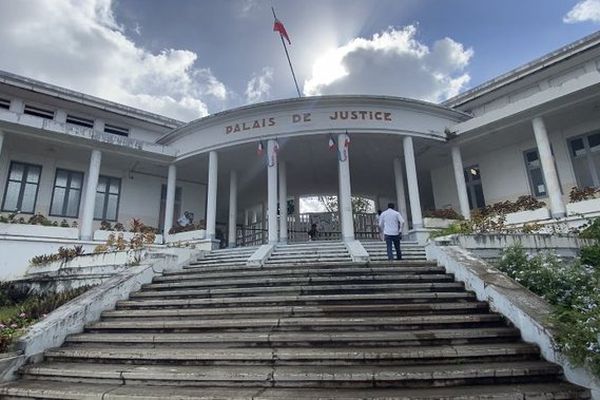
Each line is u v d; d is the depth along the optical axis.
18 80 16.69
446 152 18.58
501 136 16.83
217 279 8.95
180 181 21.75
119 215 19.45
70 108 18.58
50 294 11.73
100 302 7.50
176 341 6.02
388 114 16.19
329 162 19.97
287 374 4.68
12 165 17.12
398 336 5.55
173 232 17.88
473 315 6.12
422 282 7.83
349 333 5.78
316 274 8.54
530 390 4.26
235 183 20.06
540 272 7.12
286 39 19.78
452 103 19.81
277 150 16.22
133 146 17.47
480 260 7.98
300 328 6.09
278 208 19.25
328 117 15.98
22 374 5.46
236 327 6.27
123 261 11.27
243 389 4.61
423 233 15.17
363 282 7.94
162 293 8.21
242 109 16.47
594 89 13.26
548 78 17.16
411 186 15.89
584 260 9.41
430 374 4.54
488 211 15.95
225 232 27.06
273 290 7.70
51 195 17.89
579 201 13.48
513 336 5.59
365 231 23.38
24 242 14.30
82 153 17.78
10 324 7.09
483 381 4.55
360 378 4.55
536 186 16.91
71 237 15.51
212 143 17.20
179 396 4.37
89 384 5.05
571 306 5.94
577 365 4.40
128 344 6.22
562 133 16.23
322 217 23.36
